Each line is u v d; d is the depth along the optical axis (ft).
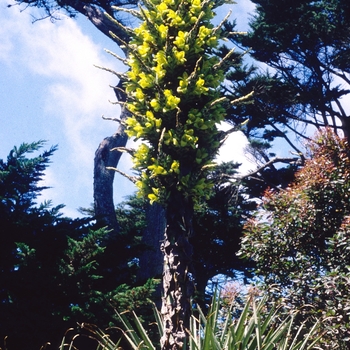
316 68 55.77
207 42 13.26
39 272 24.61
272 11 54.29
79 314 23.39
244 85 55.16
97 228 29.94
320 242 25.20
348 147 28.02
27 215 28.22
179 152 12.42
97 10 51.03
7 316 23.22
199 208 12.68
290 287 23.61
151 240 42.11
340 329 19.92
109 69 13.19
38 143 31.27
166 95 12.50
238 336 10.67
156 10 13.56
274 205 26.30
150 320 24.32
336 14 53.47
